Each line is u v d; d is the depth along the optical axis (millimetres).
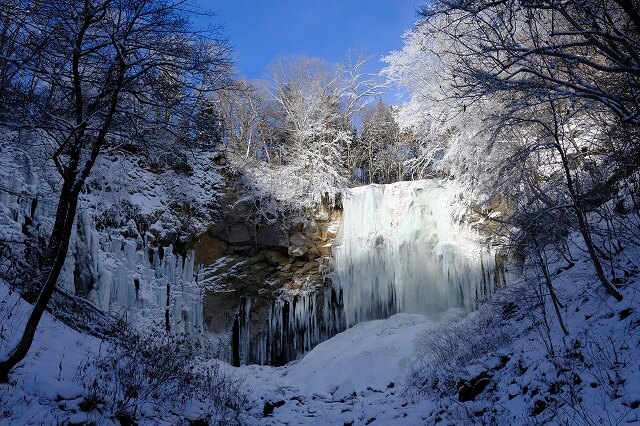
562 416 5500
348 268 21531
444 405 7988
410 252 20438
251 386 13328
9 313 7375
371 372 14812
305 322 21266
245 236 20797
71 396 5891
